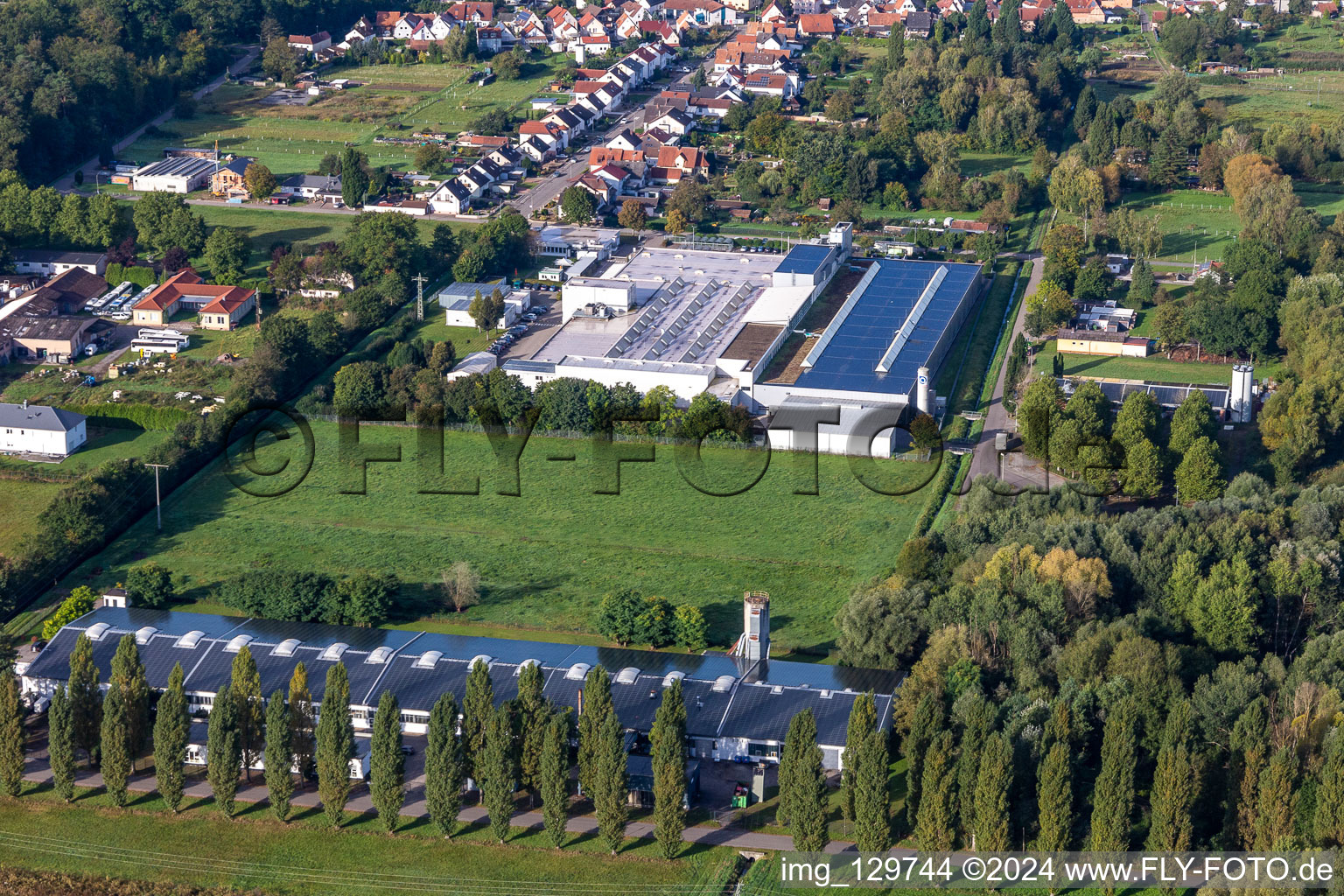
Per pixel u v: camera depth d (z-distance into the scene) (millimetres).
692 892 198250
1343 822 187875
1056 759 195375
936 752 198750
